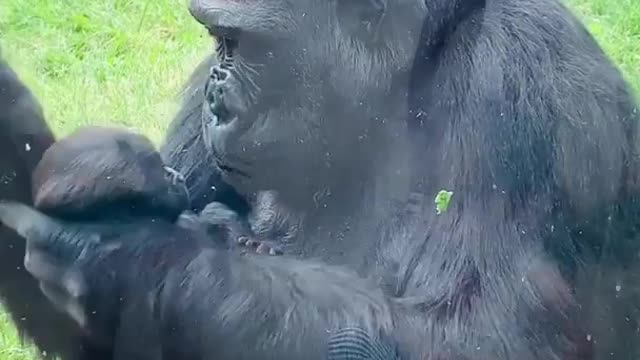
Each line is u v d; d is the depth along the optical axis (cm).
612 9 1509
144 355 791
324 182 875
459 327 783
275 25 841
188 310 779
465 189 810
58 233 779
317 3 847
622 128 855
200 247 796
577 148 818
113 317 788
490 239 796
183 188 819
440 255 805
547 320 789
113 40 1498
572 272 817
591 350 832
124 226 786
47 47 1488
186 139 952
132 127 1326
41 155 826
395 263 840
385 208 858
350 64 856
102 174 781
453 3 837
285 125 858
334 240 875
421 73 845
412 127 848
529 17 839
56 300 802
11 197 814
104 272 778
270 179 873
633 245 867
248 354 774
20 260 817
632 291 866
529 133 809
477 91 822
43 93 1380
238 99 849
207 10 844
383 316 782
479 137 814
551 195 808
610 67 870
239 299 778
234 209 930
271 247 866
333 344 772
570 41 845
